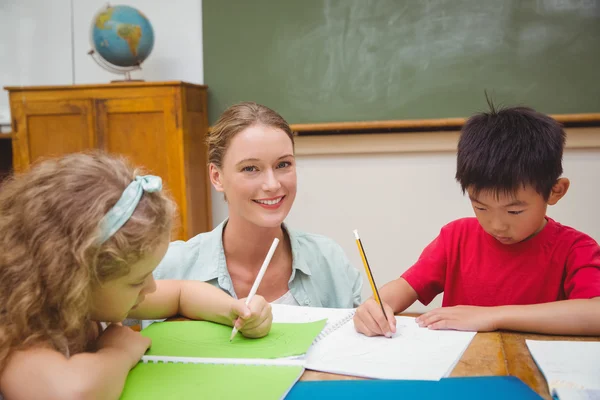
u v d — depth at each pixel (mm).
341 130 2518
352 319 936
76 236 637
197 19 2672
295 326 890
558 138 1061
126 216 645
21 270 659
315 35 2523
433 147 2467
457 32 2391
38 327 673
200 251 1258
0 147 2916
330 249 1339
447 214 2523
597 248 1108
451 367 708
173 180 2432
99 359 671
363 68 2494
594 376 653
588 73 2301
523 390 632
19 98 2516
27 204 668
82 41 2785
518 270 1170
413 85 2453
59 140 2506
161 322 933
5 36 2848
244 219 1173
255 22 2580
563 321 825
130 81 2518
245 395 640
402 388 648
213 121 2670
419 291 1246
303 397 638
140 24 2480
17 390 645
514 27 2342
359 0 2465
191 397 641
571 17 2291
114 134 2455
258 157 1099
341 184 2605
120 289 680
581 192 2383
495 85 2383
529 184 1000
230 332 871
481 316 860
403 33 2439
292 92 2576
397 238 2586
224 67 2633
